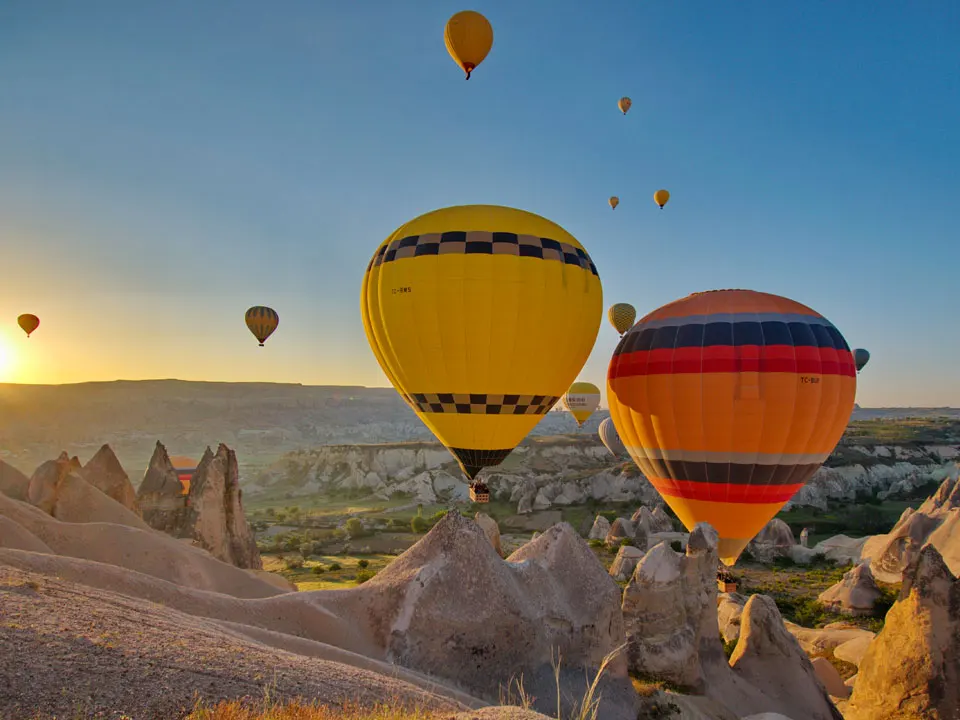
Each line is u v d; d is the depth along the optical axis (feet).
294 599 47.34
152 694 21.30
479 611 47.39
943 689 55.67
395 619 46.65
